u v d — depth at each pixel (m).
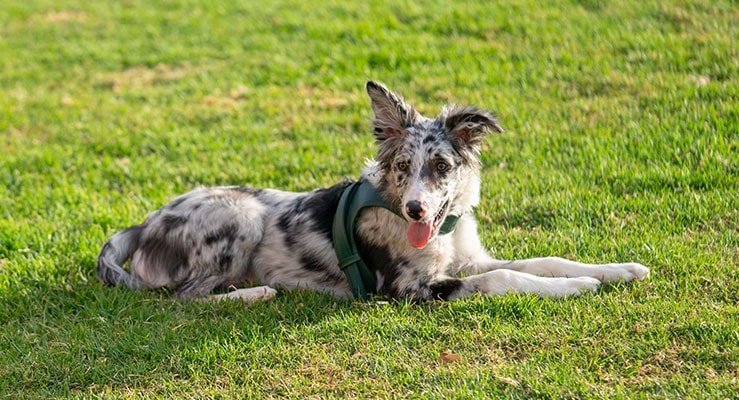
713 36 11.23
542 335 5.10
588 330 5.10
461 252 6.24
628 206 7.28
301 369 5.02
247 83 12.73
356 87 11.80
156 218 6.66
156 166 9.64
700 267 5.85
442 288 5.84
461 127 5.90
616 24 12.48
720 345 4.80
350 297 6.14
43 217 8.35
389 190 5.95
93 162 10.00
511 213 7.43
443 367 4.88
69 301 6.20
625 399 4.36
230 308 5.88
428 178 5.68
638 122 9.17
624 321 5.16
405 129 5.93
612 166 8.12
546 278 5.76
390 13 14.72
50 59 15.29
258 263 6.54
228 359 5.19
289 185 8.66
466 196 6.14
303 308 5.79
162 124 11.19
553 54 11.70
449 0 15.03
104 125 11.45
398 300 5.96
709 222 6.79
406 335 5.29
